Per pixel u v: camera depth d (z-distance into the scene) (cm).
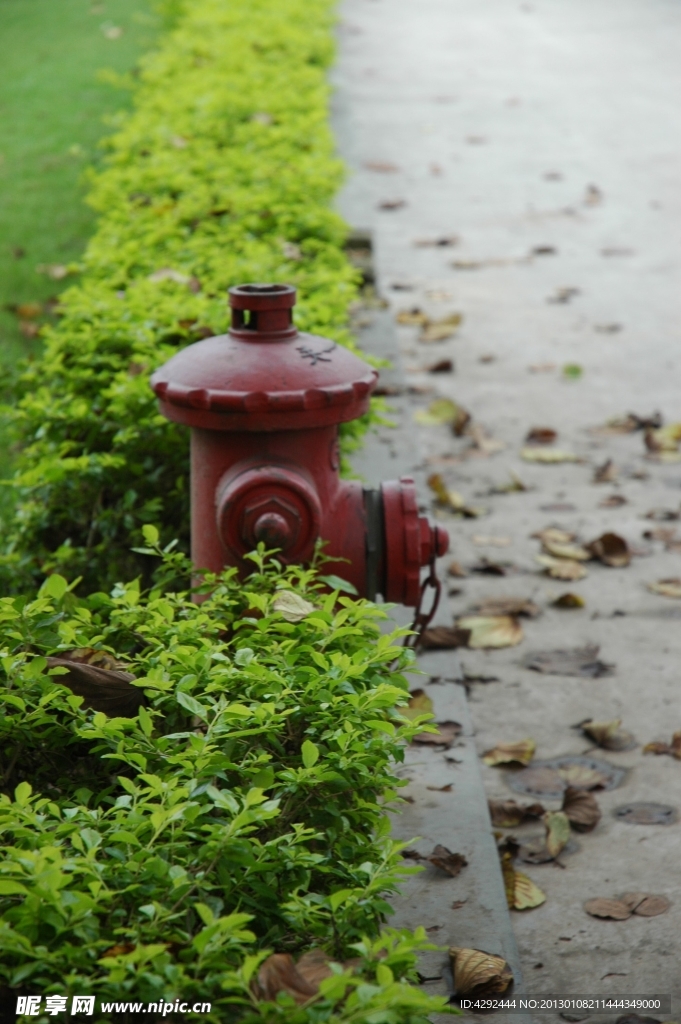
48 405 446
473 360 811
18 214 905
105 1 1669
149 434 434
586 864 362
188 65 1111
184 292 523
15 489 513
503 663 476
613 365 799
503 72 1708
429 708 407
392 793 261
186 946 218
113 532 430
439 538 367
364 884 239
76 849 229
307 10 1477
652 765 412
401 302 913
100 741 273
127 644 304
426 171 1249
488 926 321
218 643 312
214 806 230
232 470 349
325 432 356
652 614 513
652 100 1547
